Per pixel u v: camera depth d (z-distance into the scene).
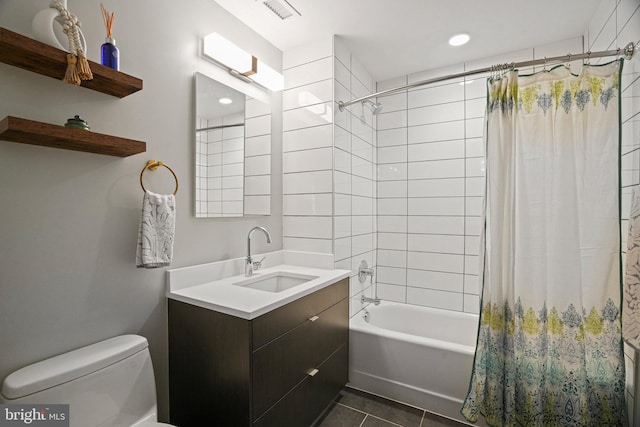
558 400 1.50
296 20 1.91
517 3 1.74
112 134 1.27
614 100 1.42
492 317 1.61
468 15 1.86
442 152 2.52
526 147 1.56
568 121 1.49
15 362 1.02
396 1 1.73
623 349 1.44
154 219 1.33
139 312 1.38
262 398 1.24
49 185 1.10
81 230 1.18
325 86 2.07
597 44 1.81
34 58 0.96
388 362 1.93
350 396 1.95
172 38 1.51
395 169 2.71
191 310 1.38
